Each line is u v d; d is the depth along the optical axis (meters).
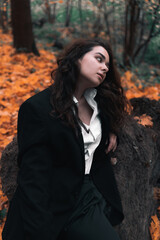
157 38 6.80
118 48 7.72
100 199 1.68
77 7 8.02
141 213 2.28
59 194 1.51
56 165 1.54
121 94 1.87
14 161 2.18
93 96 1.69
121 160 2.20
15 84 4.27
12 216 1.53
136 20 6.17
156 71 6.79
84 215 1.54
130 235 2.13
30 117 1.48
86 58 1.56
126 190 2.12
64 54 1.63
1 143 3.07
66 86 1.55
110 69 1.77
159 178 2.92
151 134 2.52
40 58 5.83
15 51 5.81
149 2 4.83
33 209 1.35
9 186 2.14
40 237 1.31
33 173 1.42
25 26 5.71
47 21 9.23
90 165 1.71
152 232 2.56
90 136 1.63
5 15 8.02
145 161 2.29
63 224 1.46
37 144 1.45
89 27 9.12
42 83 4.50
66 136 1.48
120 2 5.65
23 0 5.43
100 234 1.48
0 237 2.15
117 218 1.82
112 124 1.83
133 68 6.33
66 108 1.50
